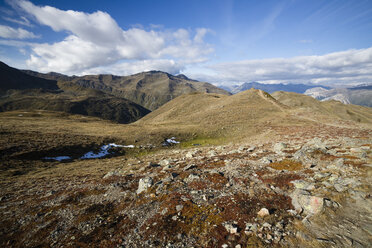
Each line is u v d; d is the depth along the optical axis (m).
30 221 9.45
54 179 17.80
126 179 14.57
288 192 9.58
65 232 8.20
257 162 15.19
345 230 6.46
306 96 148.25
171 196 10.20
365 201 7.98
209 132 51.06
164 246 6.66
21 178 18.66
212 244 6.47
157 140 45.00
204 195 9.89
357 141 18.12
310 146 18.03
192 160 19.17
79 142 37.16
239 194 9.72
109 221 8.73
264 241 6.32
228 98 106.38
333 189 9.12
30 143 32.09
